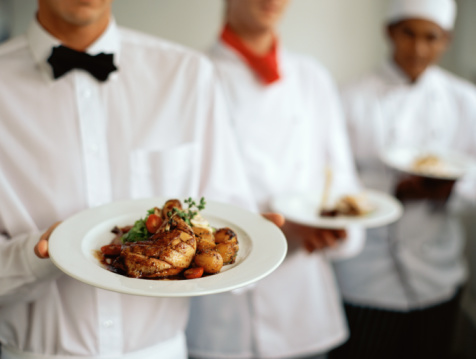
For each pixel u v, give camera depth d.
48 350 1.22
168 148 1.34
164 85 1.37
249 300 1.97
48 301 1.19
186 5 2.75
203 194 1.42
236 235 0.99
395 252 2.50
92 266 0.82
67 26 1.17
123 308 1.24
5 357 1.26
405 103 2.55
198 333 1.98
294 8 2.88
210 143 1.43
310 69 2.16
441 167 2.21
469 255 3.19
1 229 1.15
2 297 1.09
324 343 2.18
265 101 1.99
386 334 2.61
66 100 1.20
